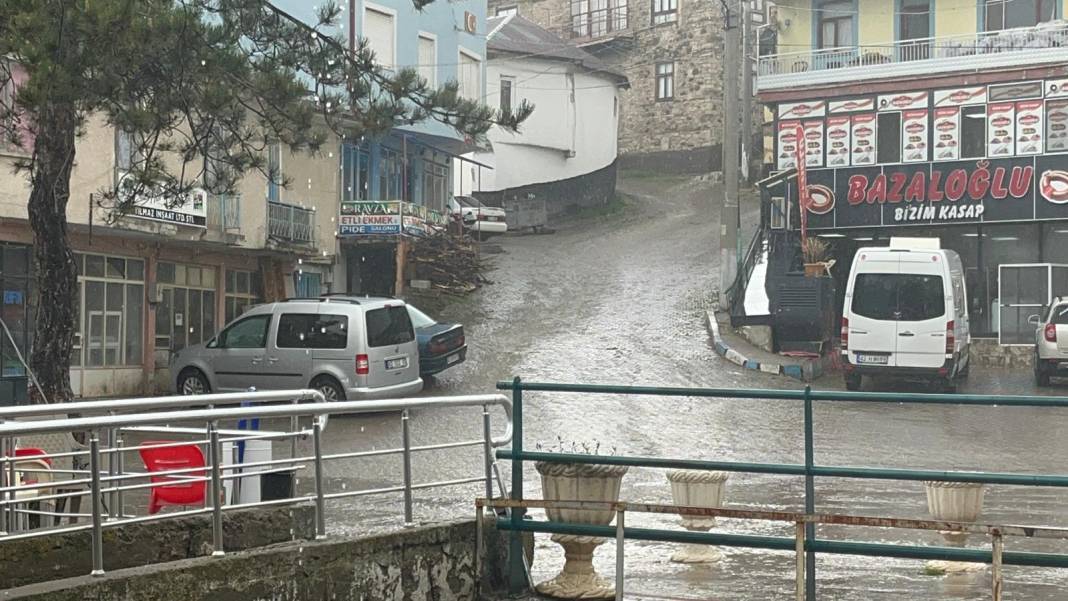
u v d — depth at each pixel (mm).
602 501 8500
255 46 17344
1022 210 35844
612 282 39000
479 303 36219
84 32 13516
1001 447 19219
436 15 40719
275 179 17531
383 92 17984
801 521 7867
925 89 37781
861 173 37750
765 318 32188
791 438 20016
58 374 15539
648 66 65125
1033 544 11492
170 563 7508
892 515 13062
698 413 22797
